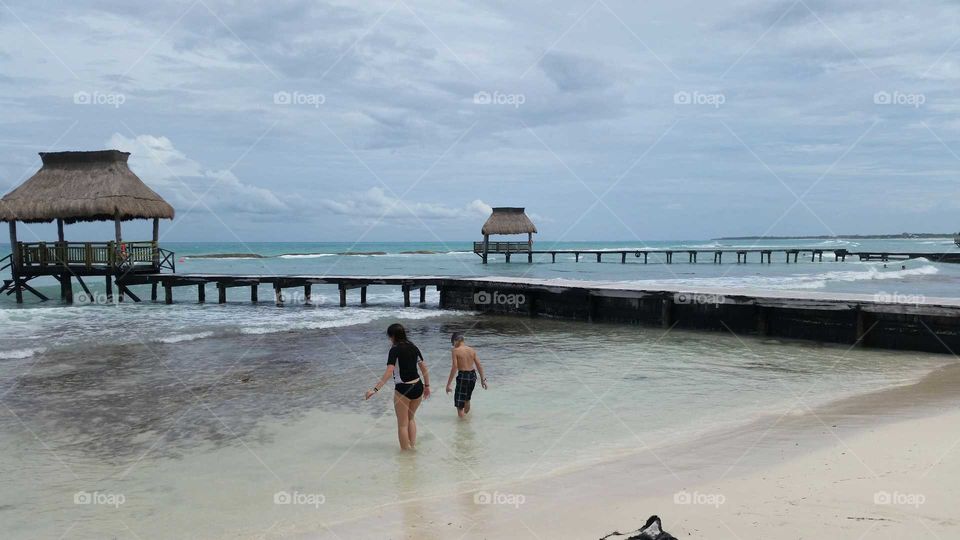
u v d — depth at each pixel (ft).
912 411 31.89
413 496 21.08
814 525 16.65
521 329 68.28
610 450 26.12
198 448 27.12
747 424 29.96
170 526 19.01
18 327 65.57
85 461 25.50
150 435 29.12
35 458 25.88
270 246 565.53
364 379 41.63
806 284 124.26
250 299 106.42
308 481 22.82
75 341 56.24
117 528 18.95
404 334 27.09
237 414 32.76
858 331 55.67
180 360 48.16
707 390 37.99
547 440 27.66
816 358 49.85
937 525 16.31
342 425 30.60
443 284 90.07
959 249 387.14
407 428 26.58
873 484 20.02
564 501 20.06
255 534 18.26
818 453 24.30
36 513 20.18
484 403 34.68
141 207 91.25
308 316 78.54
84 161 93.30
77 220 97.14
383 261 246.88
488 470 23.76
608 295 72.33
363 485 22.29
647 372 43.93
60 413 32.99
